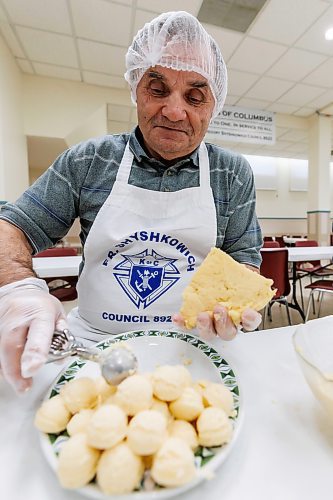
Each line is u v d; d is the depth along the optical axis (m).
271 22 2.36
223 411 0.31
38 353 0.36
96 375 0.42
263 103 3.87
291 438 0.34
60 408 0.31
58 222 0.77
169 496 0.24
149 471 0.25
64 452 0.25
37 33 2.53
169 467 0.24
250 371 0.48
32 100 3.26
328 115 4.21
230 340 0.52
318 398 0.34
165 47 0.62
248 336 0.60
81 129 3.45
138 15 2.30
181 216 0.73
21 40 2.62
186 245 0.74
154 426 0.26
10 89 2.79
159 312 0.72
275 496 0.27
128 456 0.24
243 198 0.85
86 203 0.76
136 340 0.52
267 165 6.48
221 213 0.81
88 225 0.78
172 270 0.73
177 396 0.31
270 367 0.49
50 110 3.32
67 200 0.76
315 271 2.86
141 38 0.68
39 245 0.74
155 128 0.68
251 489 0.27
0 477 0.29
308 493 0.27
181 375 0.32
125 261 0.72
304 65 2.97
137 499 0.23
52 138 3.38
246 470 0.29
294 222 6.70
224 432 0.28
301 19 2.33
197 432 0.29
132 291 0.71
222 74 0.72
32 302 0.46
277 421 0.36
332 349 0.45
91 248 0.72
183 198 0.74
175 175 0.75
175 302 0.72
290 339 0.59
